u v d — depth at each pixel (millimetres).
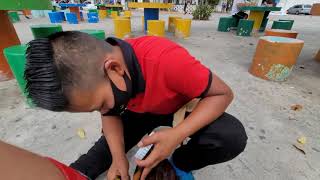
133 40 803
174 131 721
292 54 2436
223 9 19344
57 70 519
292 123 1709
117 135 990
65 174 338
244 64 3227
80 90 549
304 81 2619
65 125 1628
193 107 843
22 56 1601
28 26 6359
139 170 845
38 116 1734
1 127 1588
